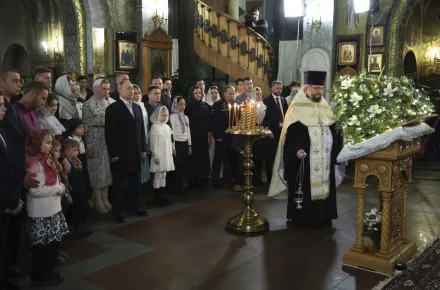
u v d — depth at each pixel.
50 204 3.34
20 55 11.74
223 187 6.83
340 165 5.14
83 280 3.50
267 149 6.66
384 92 3.69
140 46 8.95
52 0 9.70
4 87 3.35
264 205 5.81
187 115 6.48
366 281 3.51
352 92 3.73
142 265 3.81
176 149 6.16
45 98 3.70
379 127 3.60
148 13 8.95
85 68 8.54
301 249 4.22
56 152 3.60
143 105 5.50
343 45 9.24
